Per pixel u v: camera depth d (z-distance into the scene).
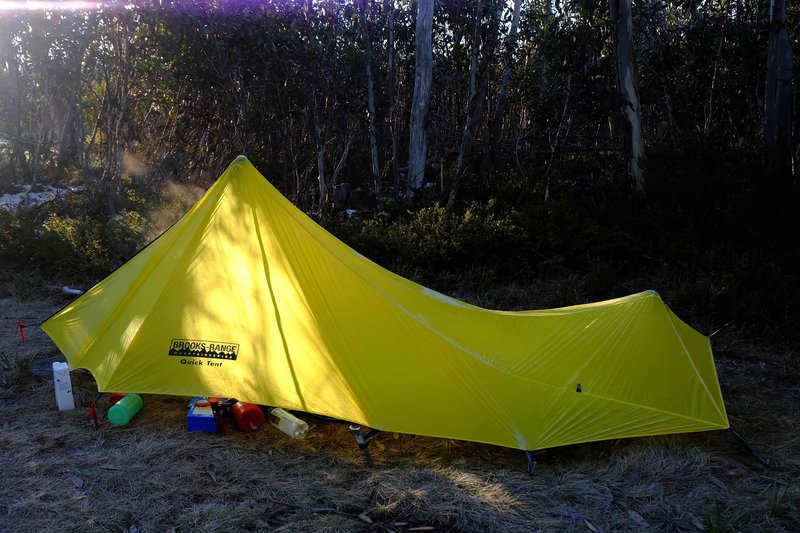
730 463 3.90
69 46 11.66
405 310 4.38
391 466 3.88
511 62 14.21
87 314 5.05
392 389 4.07
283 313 4.34
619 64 10.27
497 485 3.63
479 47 13.70
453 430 4.00
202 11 10.88
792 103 10.61
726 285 6.70
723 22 13.12
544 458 3.98
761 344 6.11
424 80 12.20
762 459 3.96
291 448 4.07
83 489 3.55
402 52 15.14
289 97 11.47
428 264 8.24
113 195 11.43
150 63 11.30
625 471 3.78
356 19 11.88
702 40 13.17
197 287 4.50
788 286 6.67
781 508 3.41
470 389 4.11
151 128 14.27
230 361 4.31
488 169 14.29
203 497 3.49
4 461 3.86
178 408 4.61
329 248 4.57
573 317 4.80
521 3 15.14
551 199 10.67
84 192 12.71
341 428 4.34
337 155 13.73
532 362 4.38
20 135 15.48
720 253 7.74
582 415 4.07
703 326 6.36
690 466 3.84
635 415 4.10
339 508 3.40
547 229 8.59
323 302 4.34
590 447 4.09
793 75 10.20
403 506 3.42
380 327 4.28
